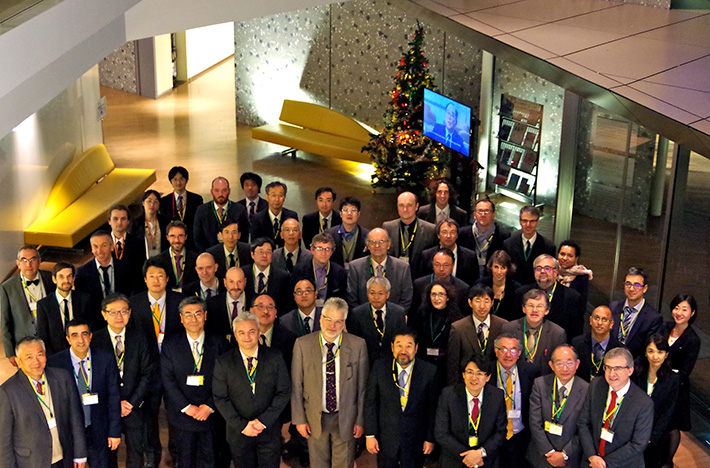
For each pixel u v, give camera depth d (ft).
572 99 31.37
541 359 21.35
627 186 29.45
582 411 19.56
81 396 19.90
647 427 19.07
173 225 25.17
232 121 60.59
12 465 18.72
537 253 26.32
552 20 30.53
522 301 22.77
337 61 52.47
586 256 32.17
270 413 20.06
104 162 44.11
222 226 27.48
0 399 18.51
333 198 28.45
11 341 24.16
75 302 22.82
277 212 28.55
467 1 33.76
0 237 33.14
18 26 17.85
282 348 21.66
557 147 40.27
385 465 20.84
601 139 30.53
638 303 22.79
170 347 20.59
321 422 20.68
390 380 20.11
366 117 52.01
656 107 21.12
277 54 55.88
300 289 21.49
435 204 29.55
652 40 27.45
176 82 73.36
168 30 25.21
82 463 19.48
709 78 23.35
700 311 26.32
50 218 37.37
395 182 44.68
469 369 18.97
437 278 23.56
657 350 20.30
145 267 24.00
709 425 24.39
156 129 58.03
